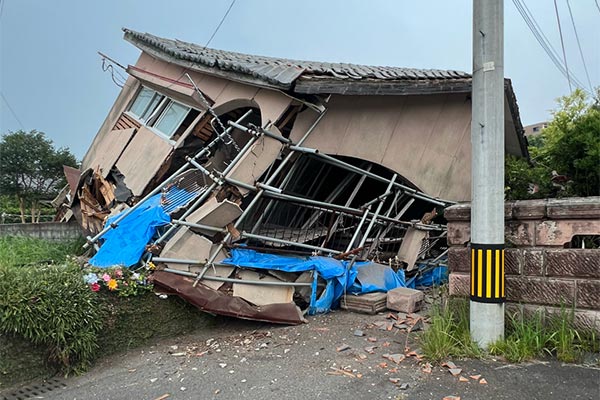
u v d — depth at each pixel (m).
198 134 7.61
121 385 3.75
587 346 3.79
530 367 3.54
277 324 5.34
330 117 6.65
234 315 5.14
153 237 5.52
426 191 7.42
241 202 6.09
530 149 10.52
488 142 3.91
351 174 7.65
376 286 6.29
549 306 4.04
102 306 4.49
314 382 3.54
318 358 4.11
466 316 4.26
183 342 4.85
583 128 7.05
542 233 4.11
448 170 7.57
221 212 5.40
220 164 7.41
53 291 4.09
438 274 8.10
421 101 7.28
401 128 7.21
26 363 3.86
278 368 3.91
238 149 6.52
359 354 4.14
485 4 3.94
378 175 7.76
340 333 4.89
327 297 5.88
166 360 4.31
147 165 7.76
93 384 3.83
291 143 6.17
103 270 4.82
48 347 3.97
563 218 4.00
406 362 3.84
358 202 8.75
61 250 8.31
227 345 4.67
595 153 6.61
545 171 7.50
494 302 3.88
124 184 8.17
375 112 7.00
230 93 7.05
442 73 7.99
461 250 4.54
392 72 8.15
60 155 19.58
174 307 5.06
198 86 7.73
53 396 3.62
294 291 5.75
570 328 3.84
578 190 7.19
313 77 5.95
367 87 6.27
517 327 3.97
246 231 6.18
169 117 8.48
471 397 3.12
